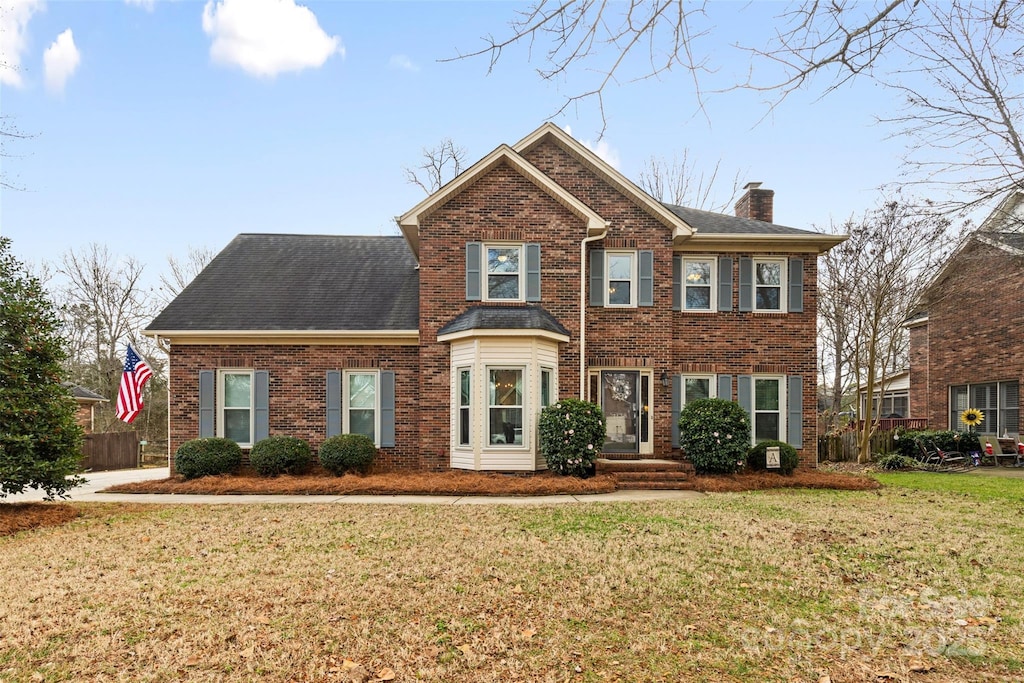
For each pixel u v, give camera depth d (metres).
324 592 6.50
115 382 38.09
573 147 16.84
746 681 4.64
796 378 17.22
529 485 13.56
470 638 5.38
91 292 38.31
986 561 7.69
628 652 5.12
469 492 13.48
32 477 10.88
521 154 17.11
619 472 15.16
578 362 16.11
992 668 4.82
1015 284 20.47
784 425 17.19
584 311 16.23
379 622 5.73
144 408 38.44
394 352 16.72
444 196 16.03
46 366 11.23
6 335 10.88
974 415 20.94
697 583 6.80
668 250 16.83
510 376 15.20
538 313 15.63
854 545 8.42
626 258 16.94
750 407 17.16
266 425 16.50
